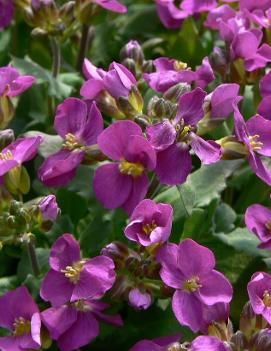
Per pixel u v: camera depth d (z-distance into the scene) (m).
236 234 0.28
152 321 0.27
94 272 0.25
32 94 0.33
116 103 0.27
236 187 0.31
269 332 0.24
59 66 0.33
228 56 0.30
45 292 0.25
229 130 0.31
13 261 0.30
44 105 0.33
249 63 0.30
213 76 0.28
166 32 0.37
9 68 0.28
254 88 0.31
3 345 0.26
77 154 0.27
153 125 0.25
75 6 0.32
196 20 0.36
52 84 0.32
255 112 0.31
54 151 0.29
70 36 0.34
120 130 0.25
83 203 0.30
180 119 0.26
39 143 0.27
